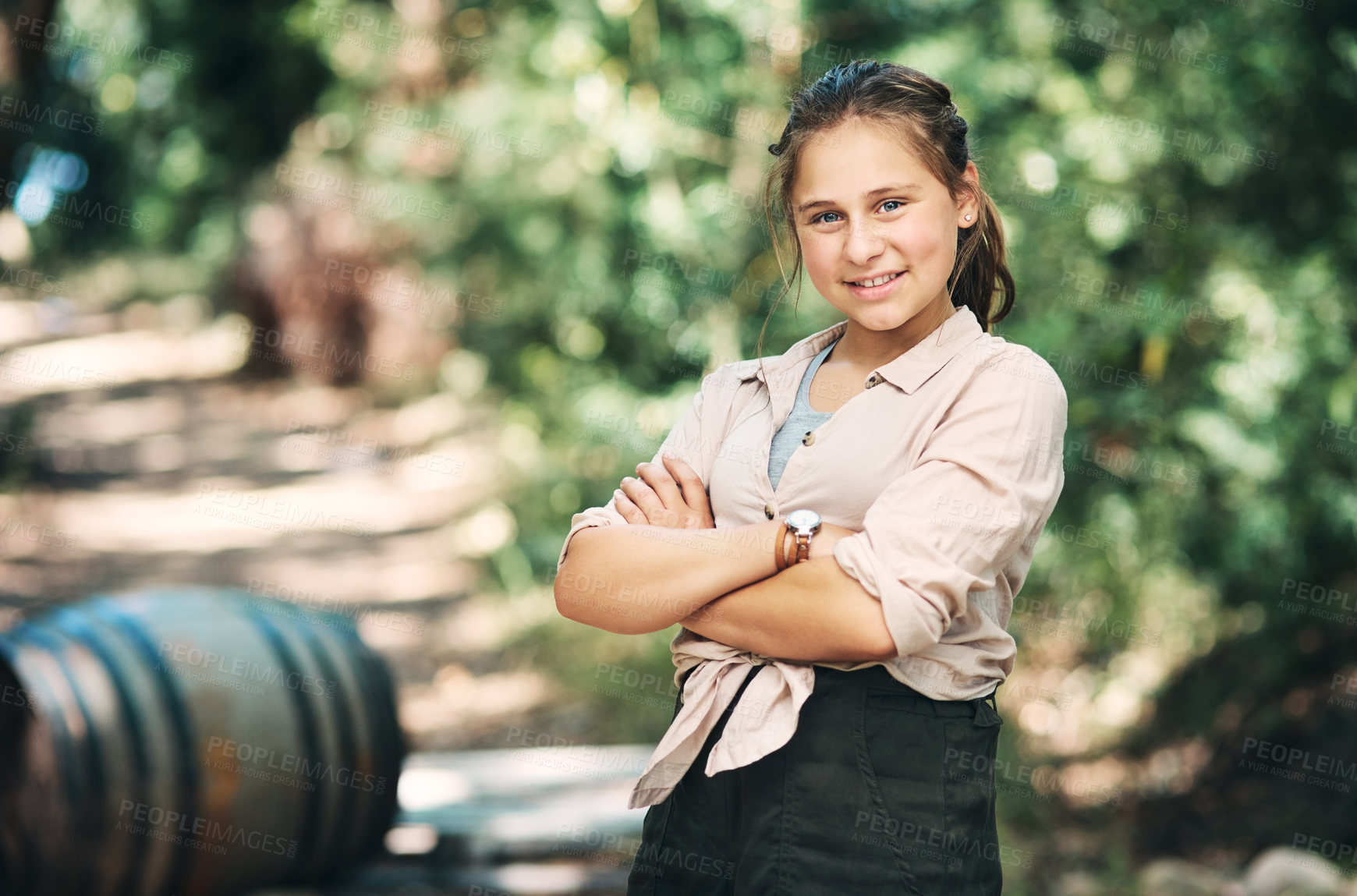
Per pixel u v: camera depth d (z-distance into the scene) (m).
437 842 4.55
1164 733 5.46
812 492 1.59
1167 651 5.58
